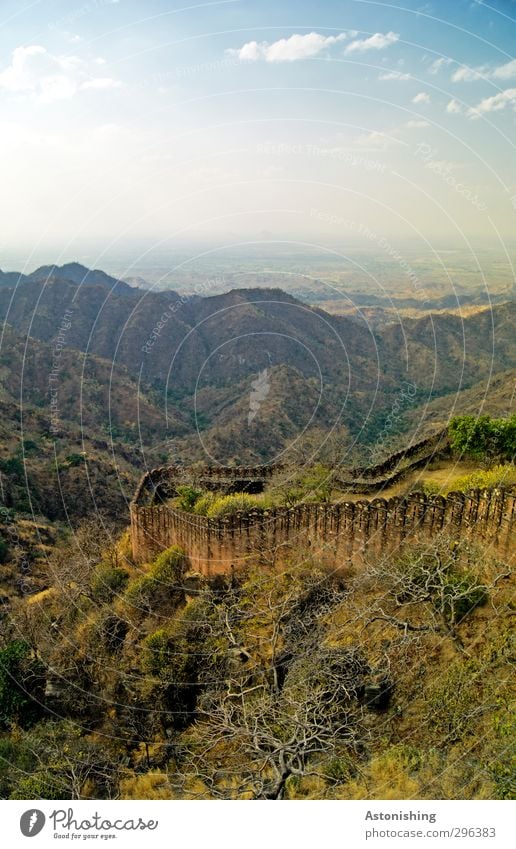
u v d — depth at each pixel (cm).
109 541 2692
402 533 1728
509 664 1232
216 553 2011
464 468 2394
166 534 2241
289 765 1026
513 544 1493
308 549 1884
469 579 1473
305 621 1568
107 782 1357
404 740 1195
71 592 2214
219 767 1298
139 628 1827
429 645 1376
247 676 1438
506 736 1084
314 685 1314
